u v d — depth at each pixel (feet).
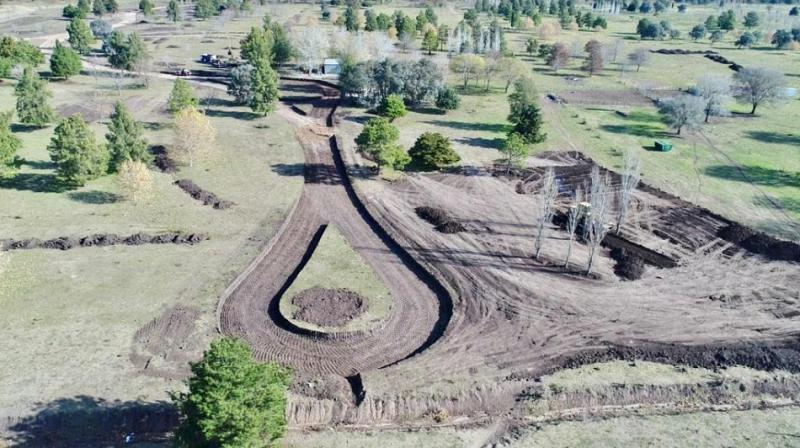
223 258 207.92
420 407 151.74
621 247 225.35
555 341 175.01
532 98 335.88
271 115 359.46
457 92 421.18
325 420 148.36
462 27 574.97
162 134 315.58
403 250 218.18
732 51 597.93
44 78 409.28
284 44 458.50
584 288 200.03
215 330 173.37
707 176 289.12
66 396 144.77
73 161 242.37
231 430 118.62
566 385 159.22
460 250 219.41
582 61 534.78
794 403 159.94
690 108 339.57
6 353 156.66
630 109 396.37
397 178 276.21
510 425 149.38
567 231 236.22
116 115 257.75
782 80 382.22
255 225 230.48
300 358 166.09
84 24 492.54
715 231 238.68
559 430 148.15
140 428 140.87
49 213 228.43
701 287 202.28
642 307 191.21
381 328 178.50
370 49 456.86
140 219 229.45
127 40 429.79
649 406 157.38
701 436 147.02
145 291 187.32
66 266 197.77
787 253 221.46
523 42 609.83
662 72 504.02
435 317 185.37
